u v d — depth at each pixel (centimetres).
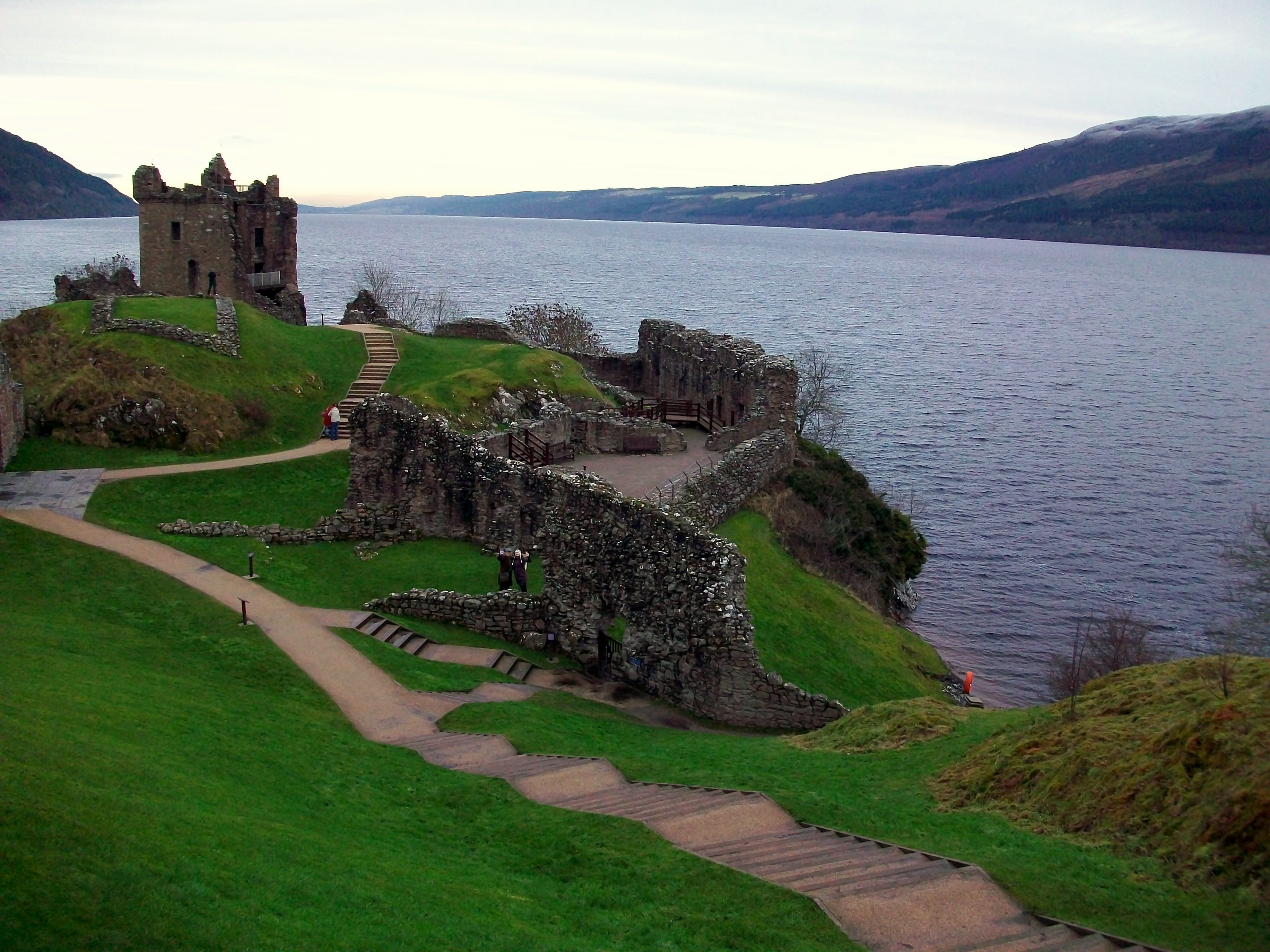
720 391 7388
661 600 3747
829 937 1719
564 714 3419
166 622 3781
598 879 2045
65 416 5812
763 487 6297
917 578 7944
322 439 6219
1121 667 5091
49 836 1716
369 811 2425
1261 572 6316
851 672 4534
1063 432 13100
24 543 4362
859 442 12075
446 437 4991
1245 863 1838
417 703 3384
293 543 4862
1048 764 2369
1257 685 2355
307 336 7544
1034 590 7838
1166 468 11475
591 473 4553
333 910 1747
